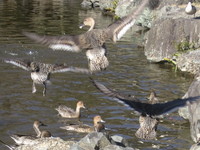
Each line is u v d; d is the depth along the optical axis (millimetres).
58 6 45688
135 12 7191
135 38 30875
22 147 12641
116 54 25797
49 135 13836
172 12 29625
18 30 31312
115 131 14719
